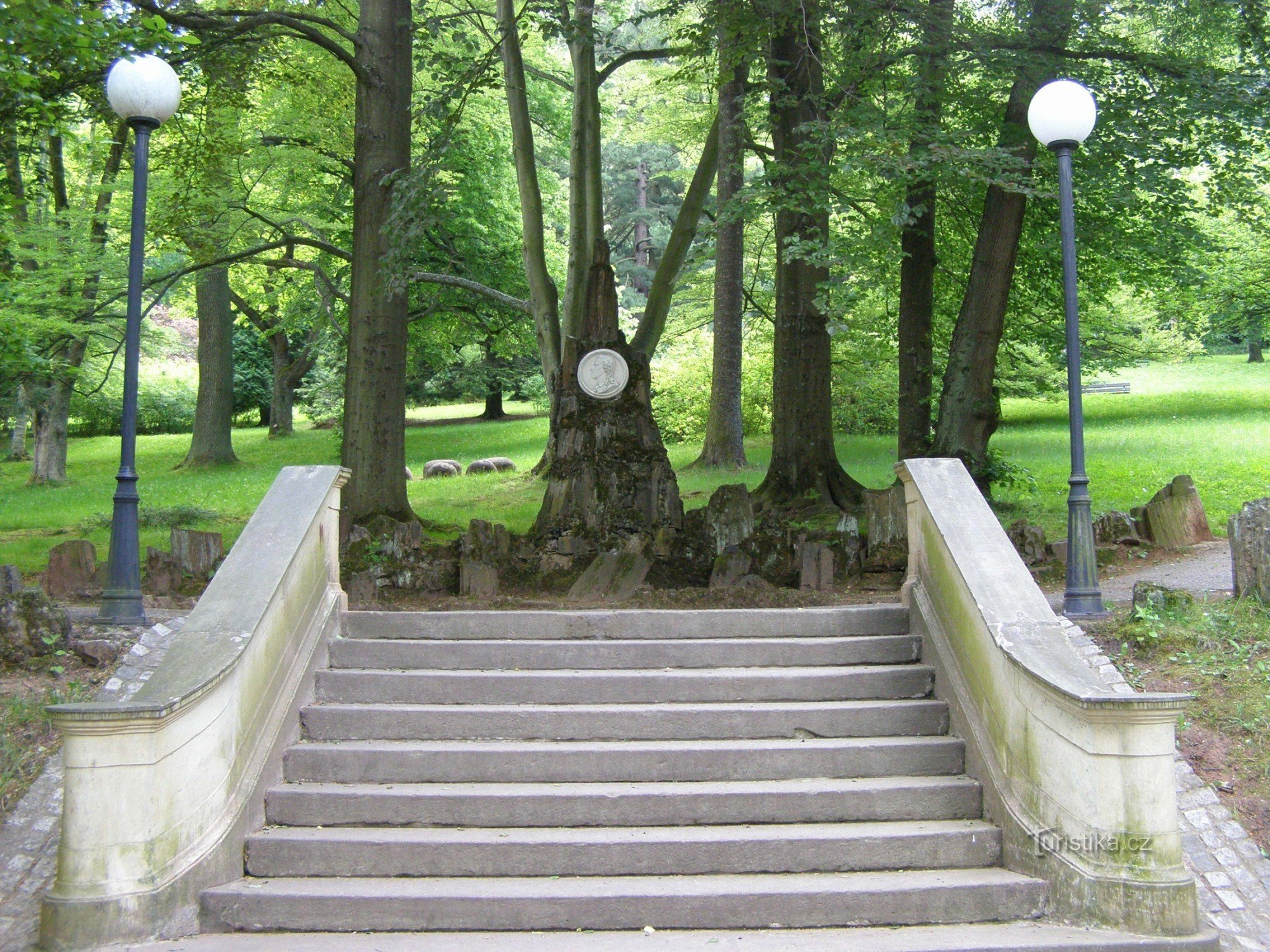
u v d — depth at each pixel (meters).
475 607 8.34
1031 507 14.71
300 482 6.98
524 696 6.33
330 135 19.48
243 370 41.72
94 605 8.86
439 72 13.77
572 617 7.04
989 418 13.23
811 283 14.44
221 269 24.38
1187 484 11.34
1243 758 5.71
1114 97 11.80
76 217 17.09
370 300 12.70
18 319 14.23
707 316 28.00
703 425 27.69
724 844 5.11
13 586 7.62
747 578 8.96
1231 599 7.61
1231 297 25.11
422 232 12.01
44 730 5.89
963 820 5.47
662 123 23.00
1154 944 4.42
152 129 7.80
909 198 13.55
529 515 15.62
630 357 10.39
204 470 26.50
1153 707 4.54
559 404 10.49
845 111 11.33
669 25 20.83
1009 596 5.71
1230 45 14.09
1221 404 28.03
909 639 6.68
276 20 12.05
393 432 12.70
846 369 25.73
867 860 5.13
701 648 6.67
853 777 5.75
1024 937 4.54
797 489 14.34
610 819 5.41
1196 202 12.83
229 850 5.04
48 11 7.54
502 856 5.11
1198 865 5.06
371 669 6.69
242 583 5.88
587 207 16.69
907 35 12.34
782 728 6.03
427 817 5.42
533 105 23.48
